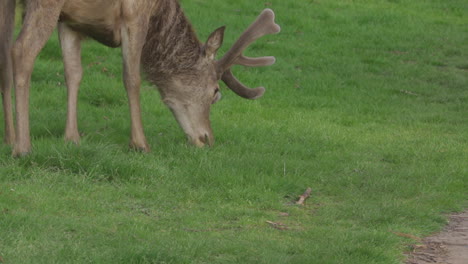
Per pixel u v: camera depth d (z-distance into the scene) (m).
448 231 14.39
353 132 23.50
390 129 24.48
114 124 21.28
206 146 19.38
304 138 21.88
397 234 13.67
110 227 12.47
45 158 15.62
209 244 11.88
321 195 16.55
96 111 22.95
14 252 10.53
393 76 33.00
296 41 36.56
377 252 12.10
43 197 13.61
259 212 14.52
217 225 13.53
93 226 12.30
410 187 17.02
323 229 13.55
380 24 42.28
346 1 46.78
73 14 16.94
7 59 17.00
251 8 40.56
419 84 32.06
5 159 15.70
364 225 14.36
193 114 19.39
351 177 17.77
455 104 29.03
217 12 38.44
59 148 15.98
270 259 11.35
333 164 18.95
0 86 17.30
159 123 22.25
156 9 18.61
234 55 19.78
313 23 40.06
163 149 18.53
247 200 15.41
